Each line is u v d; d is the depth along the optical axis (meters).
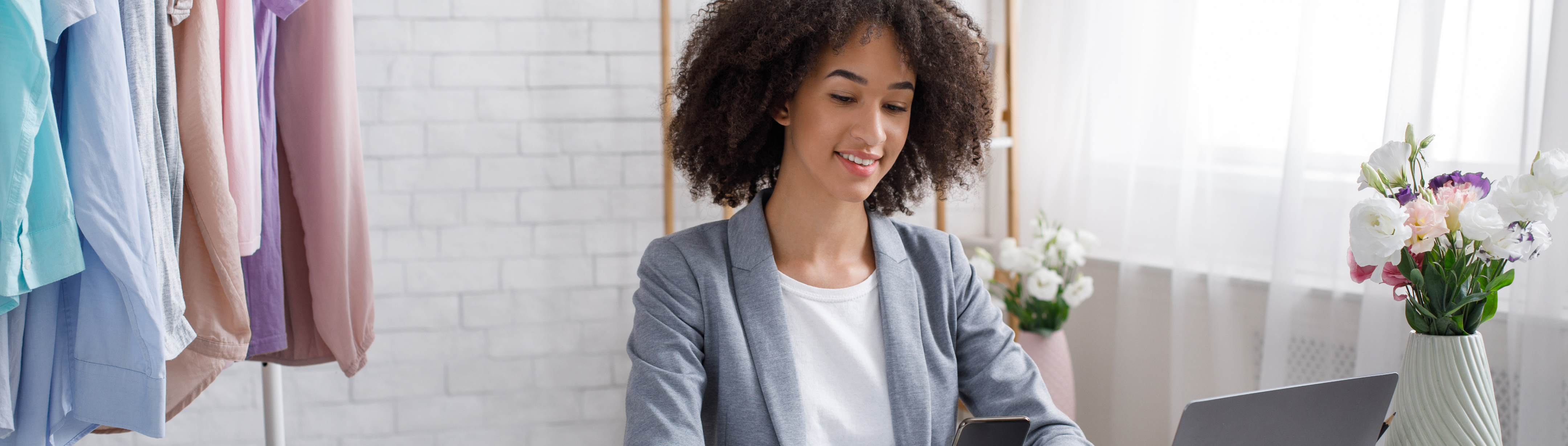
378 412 2.88
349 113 1.79
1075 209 2.99
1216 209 2.55
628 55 2.93
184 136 1.40
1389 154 1.30
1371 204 1.23
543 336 2.96
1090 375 3.08
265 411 1.97
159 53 1.32
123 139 1.20
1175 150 2.70
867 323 1.24
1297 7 2.40
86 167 1.18
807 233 1.25
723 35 1.28
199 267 1.43
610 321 3.00
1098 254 2.98
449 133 2.83
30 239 1.15
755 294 1.21
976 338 1.33
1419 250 1.23
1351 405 1.17
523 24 2.85
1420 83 2.03
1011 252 2.71
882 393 1.22
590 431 3.02
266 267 1.73
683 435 1.10
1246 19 2.49
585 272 2.97
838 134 1.17
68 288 1.27
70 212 1.17
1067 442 1.17
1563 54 1.79
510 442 2.97
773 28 1.18
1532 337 1.88
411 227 2.83
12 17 1.09
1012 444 0.98
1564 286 1.85
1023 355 1.34
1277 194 2.45
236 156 1.53
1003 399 1.28
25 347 1.25
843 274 1.26
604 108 2.92
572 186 2.93
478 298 2.90
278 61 1.75
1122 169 2.88
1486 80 2.01
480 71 2.83
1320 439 1.15
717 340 1.20
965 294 1.34
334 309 1.79
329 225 1.78
